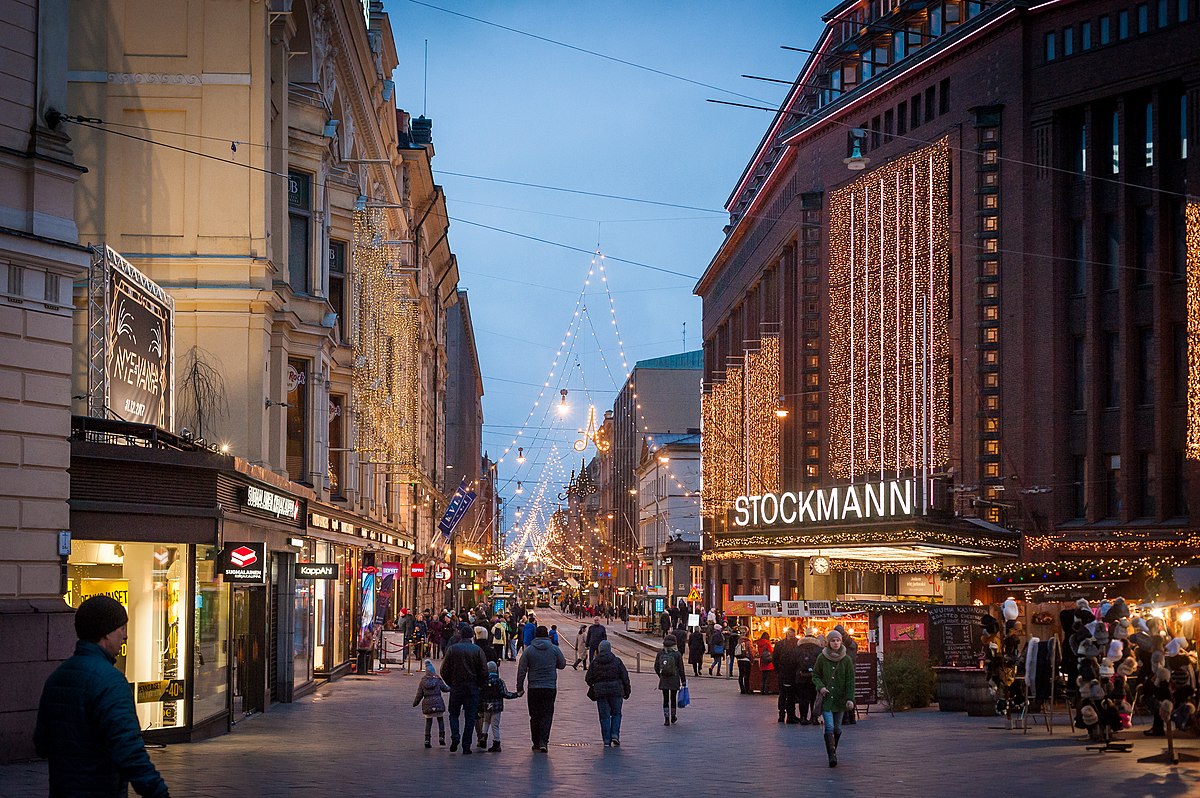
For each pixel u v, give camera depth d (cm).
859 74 6359
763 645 3553
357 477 3988
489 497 16200
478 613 5309
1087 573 3819
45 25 1850
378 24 4791
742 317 8506
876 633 3030
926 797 1495
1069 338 4881
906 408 5578
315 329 3180
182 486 2014
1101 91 4772
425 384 6950
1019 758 1881
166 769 1703
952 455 5356
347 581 4141
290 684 2914
